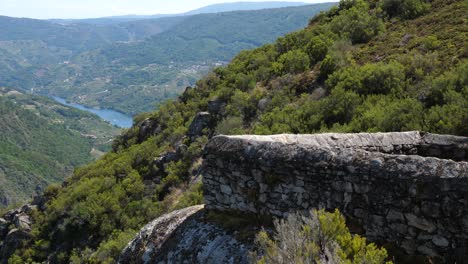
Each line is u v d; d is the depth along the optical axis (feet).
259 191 18.22
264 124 67.21
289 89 80.18
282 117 64.54
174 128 103.35
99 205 84.48
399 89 54.49
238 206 19.11
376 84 58.23
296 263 12.05
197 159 80.69
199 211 21.13
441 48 62.13
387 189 14.60
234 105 85.46
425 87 50.21
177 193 75.10
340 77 65.62
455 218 13.11
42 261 86.07
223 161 19.65
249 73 101.96
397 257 14.29
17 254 92.22
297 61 88.99
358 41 86.12
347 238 12.89
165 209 71.00
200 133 89.81
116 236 70.08
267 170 17.87
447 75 48.47
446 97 43.45
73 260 70.54
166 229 21.16
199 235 19.03
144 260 20.22
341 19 97.81
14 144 524.11
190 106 112.57
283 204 17.37
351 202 15.55
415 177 13.99
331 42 88.17
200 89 120.47
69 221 86.84
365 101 55.21
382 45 76.74
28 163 470.39
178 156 86.89
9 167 429.79
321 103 60.49
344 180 15.67
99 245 76.13
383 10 95.04
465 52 56.24
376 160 15.16
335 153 16.30
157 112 128.77
